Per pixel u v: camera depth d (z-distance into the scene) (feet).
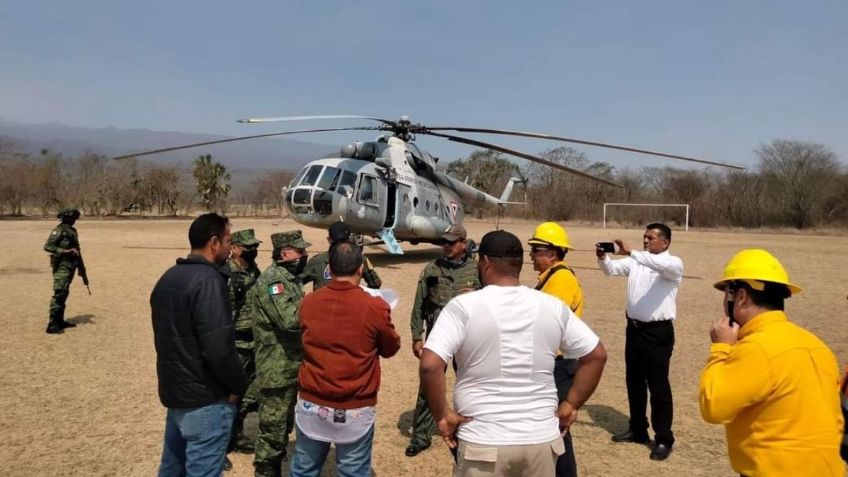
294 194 46.75
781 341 7.22
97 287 38.06
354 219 48.19
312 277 15.79
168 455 10.15
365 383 9.92
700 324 30.68
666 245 14.47
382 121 48.98
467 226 135.03
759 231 130.21
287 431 12.45
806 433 7.00
